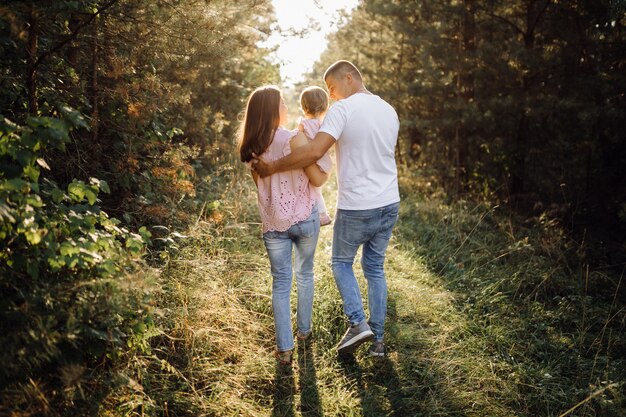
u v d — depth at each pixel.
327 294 3.66
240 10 3.86
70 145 3.41
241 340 3.09
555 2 6.34
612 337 3.61
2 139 1.99
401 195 6.99
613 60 6.04
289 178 2.81
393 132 2.93
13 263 2.01
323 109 3.00
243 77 6.81
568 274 4.84
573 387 3.00
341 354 3.11
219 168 5.22
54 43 3.15
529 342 3.44
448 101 6.74
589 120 5.76
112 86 3.62
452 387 2.92
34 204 2.02
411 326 3.49
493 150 7.21
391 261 4.61
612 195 6.41
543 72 6.39
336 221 2.98
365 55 8.68
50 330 1.91
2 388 1.86
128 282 2.20
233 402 2.62
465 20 6.71
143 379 2.48
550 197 6.91
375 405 2.76
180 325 2.95
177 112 4.77
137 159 3.83
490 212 6.19
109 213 3.63
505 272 4.55
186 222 3.96
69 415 2.07
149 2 3.39
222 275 3.64
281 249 2.89
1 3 2.48
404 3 7.29
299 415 2.63
